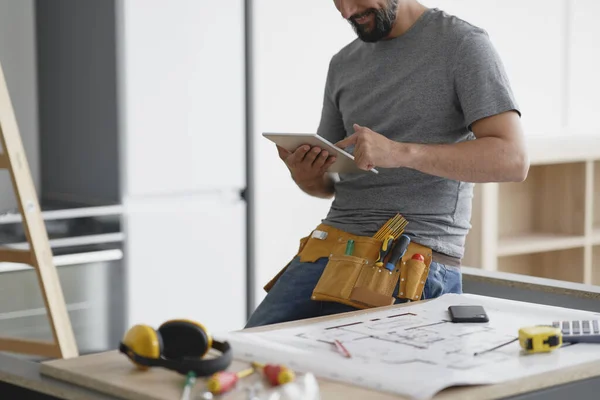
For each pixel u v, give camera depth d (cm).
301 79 425
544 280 236
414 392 123
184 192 395
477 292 246
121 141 376
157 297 389
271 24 413
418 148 208
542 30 515
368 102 235
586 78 538
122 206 377
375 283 211
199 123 395
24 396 144
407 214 222
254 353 142
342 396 124
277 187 421
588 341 148
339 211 235
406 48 227
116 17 371
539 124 519
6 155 268
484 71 214
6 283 347
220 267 407
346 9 224
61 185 405
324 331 156
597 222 501
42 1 406
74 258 361
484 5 487
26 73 403
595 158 451
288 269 233
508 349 144
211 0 394
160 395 124
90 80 386
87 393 131
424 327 158
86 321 370
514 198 474
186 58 389
